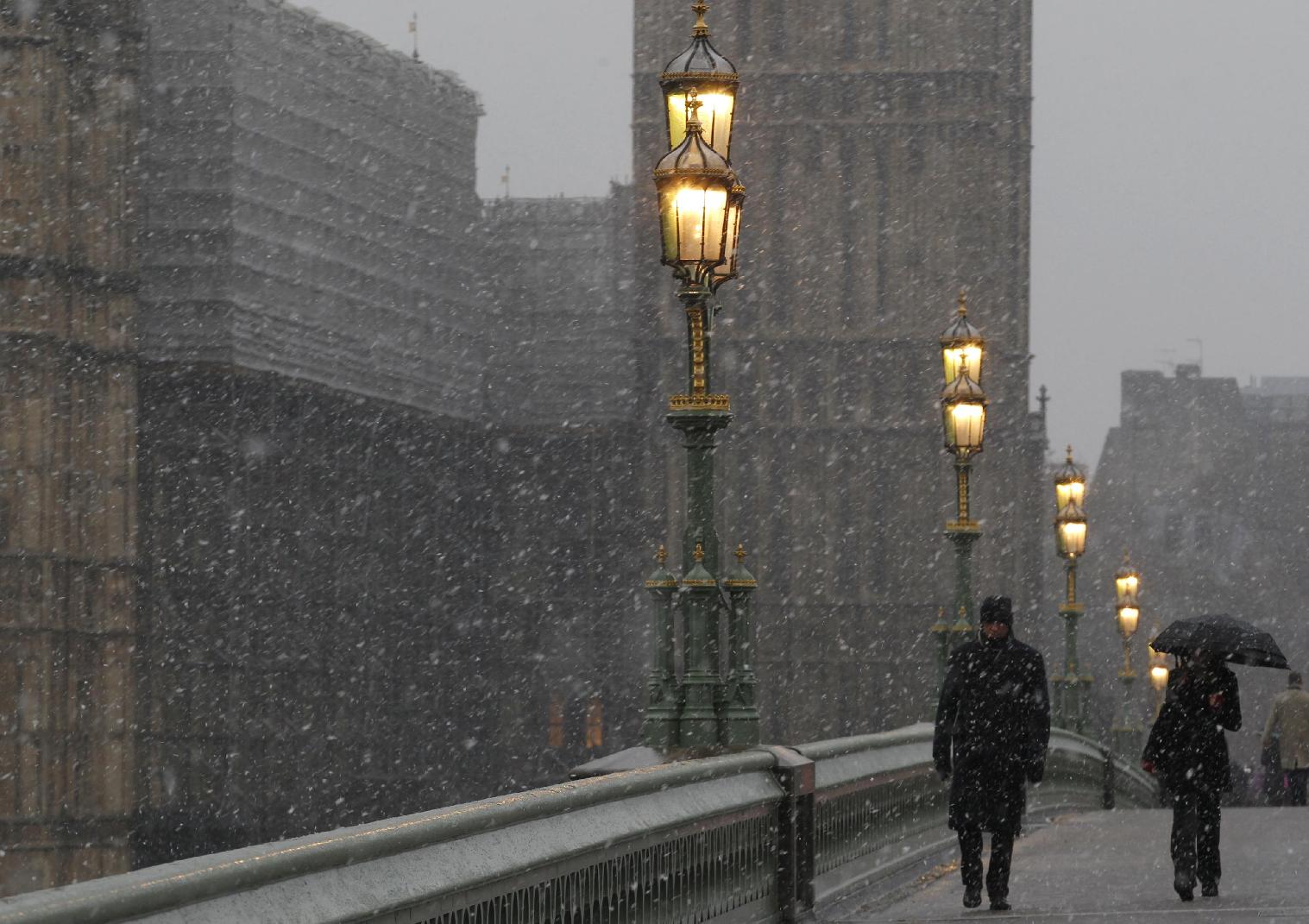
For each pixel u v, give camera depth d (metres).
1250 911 24.55
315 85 192.12
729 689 23.67
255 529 177.88
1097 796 72.06
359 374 196.75
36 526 152.88
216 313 177.00
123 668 157.75
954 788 26.45
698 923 19.22
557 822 14.98
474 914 12.99
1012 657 26.34
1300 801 65.50
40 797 151.38
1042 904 26.62
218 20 178.88
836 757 27.80
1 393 152.62
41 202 154.50
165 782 169.25
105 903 8.55
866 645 198.88
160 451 174.50
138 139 162.00
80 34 157.62
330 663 186.88
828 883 26.80
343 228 196.12
